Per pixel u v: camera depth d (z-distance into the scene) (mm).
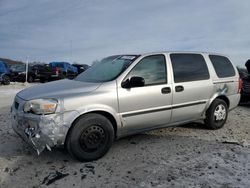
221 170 3719
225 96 5777
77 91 3951
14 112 4023
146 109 4453
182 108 4949
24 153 4270
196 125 6102
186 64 5113
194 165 3883
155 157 4176
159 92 4562
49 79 23125
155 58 4719
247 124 6398
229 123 6441
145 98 4410
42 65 23625
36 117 3609
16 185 3287
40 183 3348
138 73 4434
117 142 4852
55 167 3801
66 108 3736
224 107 5789
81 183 3361
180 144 4785
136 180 3438
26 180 3416
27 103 3754
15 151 4340
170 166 3850
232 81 5910
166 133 5441
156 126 4711
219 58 5840
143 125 4500
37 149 3658
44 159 4059
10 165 3830
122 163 3951
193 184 3326
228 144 4816
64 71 24484
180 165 3885
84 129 3869
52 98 3730
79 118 3859
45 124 3594
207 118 5605
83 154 3908
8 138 4969
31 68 22578
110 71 4574
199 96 5223
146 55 4621
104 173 3633
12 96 11758
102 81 4309
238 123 6480
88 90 3998
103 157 4156
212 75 5492
